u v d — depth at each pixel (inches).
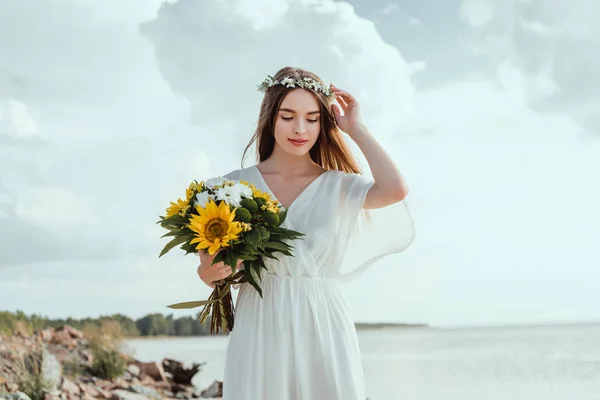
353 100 97.5
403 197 90.4
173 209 86.9
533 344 510.6
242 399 85.4
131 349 329.7
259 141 100.5
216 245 80.4
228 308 90.7
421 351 478.6
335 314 89.4
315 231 90.8
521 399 273.6
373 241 97.0
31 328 313.4
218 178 89.7
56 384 261.4
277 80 96.6
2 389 241.9
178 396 279.6
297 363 85.9
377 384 313.7
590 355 426.0
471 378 332.5
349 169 101.6
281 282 88.2
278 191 95.9
